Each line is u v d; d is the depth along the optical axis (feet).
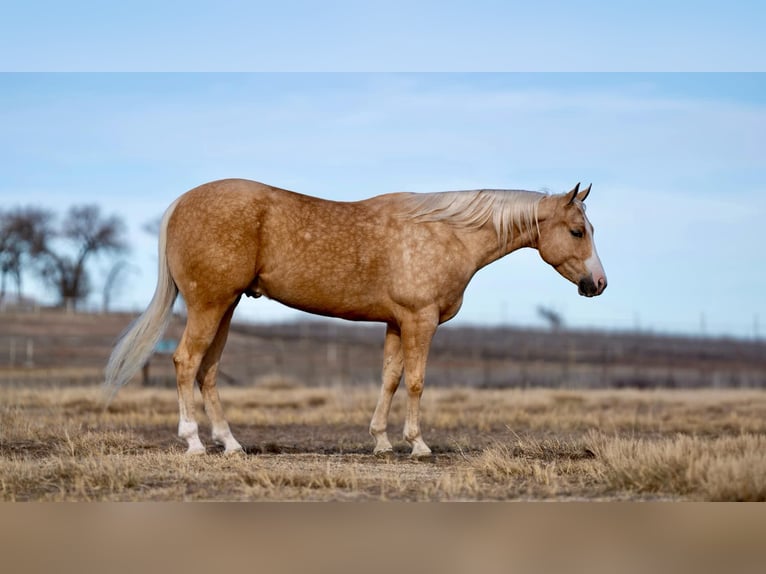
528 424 54.90
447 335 204.85
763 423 53.57
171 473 30.86
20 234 264.52
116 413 59.62
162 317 35.45
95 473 29.09
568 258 37.42
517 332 214.48
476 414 60.18
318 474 29.78
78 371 128.06
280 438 45.98
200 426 50.96
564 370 150.00
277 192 35.22
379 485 29.12
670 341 212.02
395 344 37.40
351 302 35.81
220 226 33.99
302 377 128.26
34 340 167.02
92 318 195.42
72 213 272.72
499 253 37.55
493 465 32.01
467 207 36.60
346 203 36.19
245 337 181.06
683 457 29.89
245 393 80.33
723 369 170.81
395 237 35.60
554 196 37.65
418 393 36.11
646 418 56.85
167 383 107.55
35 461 33.32
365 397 74.49
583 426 53.11
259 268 34.86
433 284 35.70
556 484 29.17
